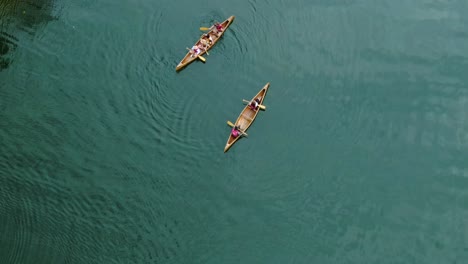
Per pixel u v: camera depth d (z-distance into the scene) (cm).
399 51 4303
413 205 3691
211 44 4197
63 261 3378
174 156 3797
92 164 3725
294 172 3778
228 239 3522
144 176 3706
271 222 3594
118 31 4253
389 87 4141
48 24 4244
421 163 3844
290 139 3906
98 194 3622
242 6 4438
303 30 4384
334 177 3772
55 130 3834
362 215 3647
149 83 4059
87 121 3884
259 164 3794
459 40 4366
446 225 3625
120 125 3888
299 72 4188
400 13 4519
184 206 3622
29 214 3516
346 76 4188
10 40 4147
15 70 4047
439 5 4581
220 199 3659
